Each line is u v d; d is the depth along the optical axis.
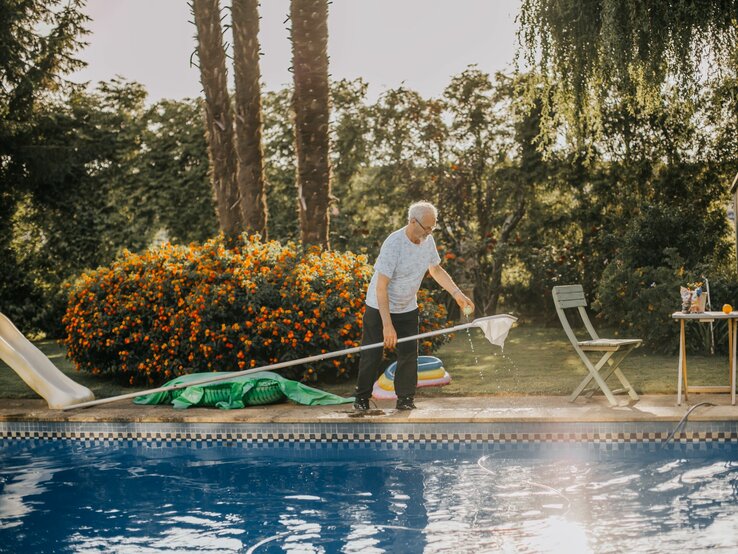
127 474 6.11
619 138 16.08
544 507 4.82
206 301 8.63
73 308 9.79
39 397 8.74
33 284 17.66
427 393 7.98
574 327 15.80
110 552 4.33
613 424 6.31
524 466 5.84
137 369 9.24
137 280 9.41
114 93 20.27
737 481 5.22
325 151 10.53
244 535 4.54
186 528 4.71
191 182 19.48
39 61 19.03
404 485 5.47
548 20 11.51
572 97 11.96
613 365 7.16
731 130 15.53
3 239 19.25
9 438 7.52
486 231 17.97
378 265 6.69
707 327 10.28
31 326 16.92
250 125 10.82
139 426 7.19
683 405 6.75
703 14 10.61
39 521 4.94
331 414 6.98
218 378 6.95
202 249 9.52
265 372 7.97
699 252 13.24
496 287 17.08
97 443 7.29
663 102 12.82
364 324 7.00
